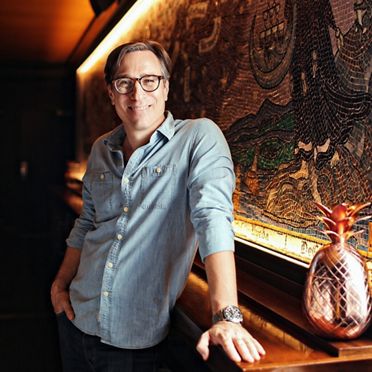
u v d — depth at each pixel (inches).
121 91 76.6
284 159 87.1
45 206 407.5
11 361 163.5
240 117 103.7
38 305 222.7
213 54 116.6
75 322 82.2
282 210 87.7
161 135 76.2
